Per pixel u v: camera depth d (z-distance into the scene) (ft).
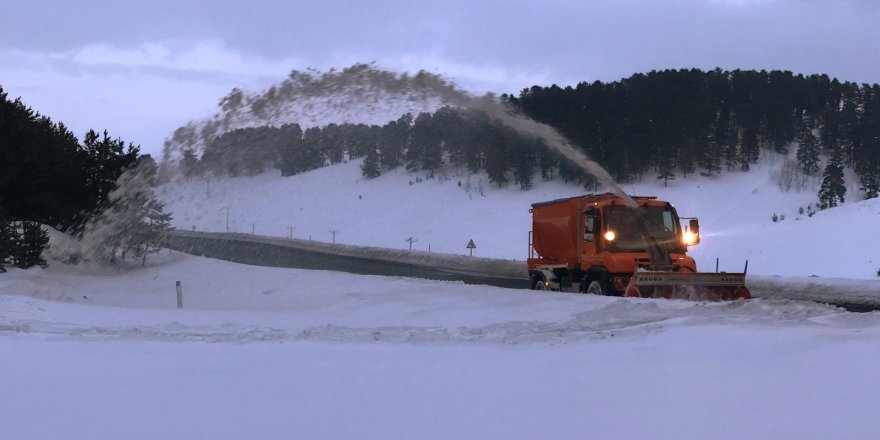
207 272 106.01
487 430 19.57
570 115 318.24
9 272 88.28
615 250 64.13
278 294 83.66
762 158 344.08
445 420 20.56
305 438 18.97
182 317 50.70
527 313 50.19
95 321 46.75
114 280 99.60
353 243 244.01
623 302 46.29
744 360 28.17
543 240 74.28
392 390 24.25
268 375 26.76
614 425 19.89
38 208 109.29
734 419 20.30
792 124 363.97
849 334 31.37
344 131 285.43
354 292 76.23
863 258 157.38
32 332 38.70
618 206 64.90
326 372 27.32
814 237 181.98
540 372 27.14
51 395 23.57
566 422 20.24
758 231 206.08
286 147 253.03
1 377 26.30
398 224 266.98
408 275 127.13
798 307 42.78
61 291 84.64
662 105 341.62
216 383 25.36
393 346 33.88
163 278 102.63
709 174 320.29
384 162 313.94
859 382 24.22
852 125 343.87
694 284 57.67
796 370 26.20
